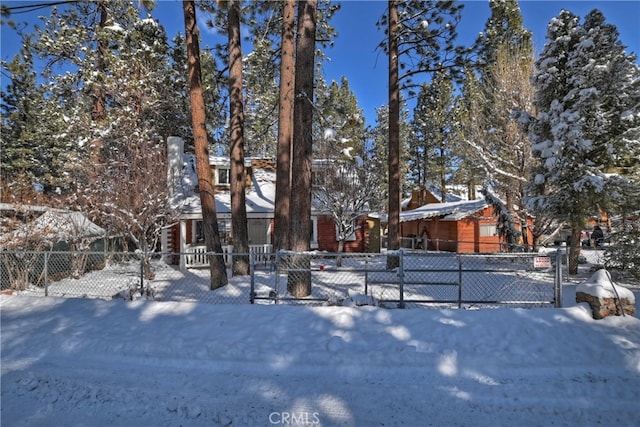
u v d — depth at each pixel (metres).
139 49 16.42
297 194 7.92
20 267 9.75
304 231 7.90
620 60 9.66
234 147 11.34
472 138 16.44
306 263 7.85
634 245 9.73
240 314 5.87
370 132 20.19
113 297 7.50
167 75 17.89
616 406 3.58
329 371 4.26
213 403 3.65
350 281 10.20
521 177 15.09
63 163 16.58
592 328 5.12
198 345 4.80
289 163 11.00
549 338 4.86
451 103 30.89
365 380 4.07
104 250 13.81
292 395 3.77
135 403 3.69
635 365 4.30
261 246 15.43
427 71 12.48
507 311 5.70
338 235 15.88
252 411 3.50
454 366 4.29
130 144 13.59
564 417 3.40
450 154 31.23
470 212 20.20
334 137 9.15
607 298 5.47
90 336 5.21
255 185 18.55
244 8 11.93
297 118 8.02
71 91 18.09
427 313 5.72
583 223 10.28
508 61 15.45
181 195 15.12
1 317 6.28
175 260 15.48
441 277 10.71
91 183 12.70
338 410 3.50
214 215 9.44
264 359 4.52
